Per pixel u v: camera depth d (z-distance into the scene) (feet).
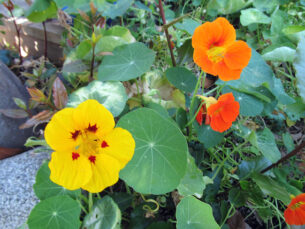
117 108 0.70
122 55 0.81
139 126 0.60
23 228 0.60
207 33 0.60
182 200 0.57
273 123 1.13
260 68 0.91
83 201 0.74
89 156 0.49
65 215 0.60
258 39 1.34
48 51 1.36
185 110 0.87
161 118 0.59
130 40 0.92
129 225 0.71
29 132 0.99
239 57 0.64
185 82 0.85
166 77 0.83
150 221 0.71
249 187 0.76
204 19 1.45
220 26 0.61
